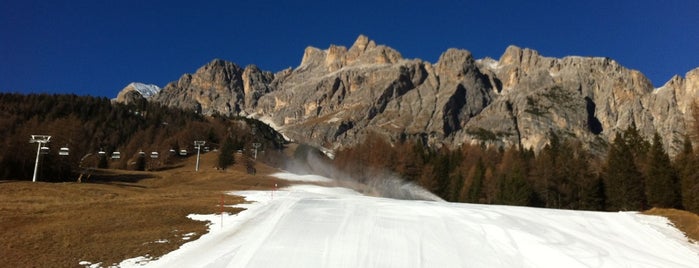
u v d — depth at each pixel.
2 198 43.09
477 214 38.34
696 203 59.22
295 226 31.30
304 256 25.09
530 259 27.17
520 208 44.53
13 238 26.41
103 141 184.88
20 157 82.25
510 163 104.69
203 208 36.38
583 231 35.53
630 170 74.00
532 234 32.56
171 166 138.75
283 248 26.23
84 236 27.28
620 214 42.69
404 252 26.80
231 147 139.50
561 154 99.75
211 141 177.38
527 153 126.75
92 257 23.73
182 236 28.08
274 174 111.25
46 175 85.56
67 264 22.66
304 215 35.03
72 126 99.75
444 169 107.88
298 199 44.19
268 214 35.25
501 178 91.44
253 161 137.88
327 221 33.22
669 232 37.75
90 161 110.50
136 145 174.88
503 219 36.75
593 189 81.25
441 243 29.00
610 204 77.94
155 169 133.38
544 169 92.06
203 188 68.94
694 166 61.34
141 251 24.94
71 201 41.06
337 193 74.88
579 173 87.25
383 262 24.92
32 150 83.56
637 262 28.73
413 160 113.94
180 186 77.69
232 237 28.30
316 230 30.44
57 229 28.48
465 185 98.50
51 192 50.22
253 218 33.66
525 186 84.56
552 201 88.62
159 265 23.05
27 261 22.89
